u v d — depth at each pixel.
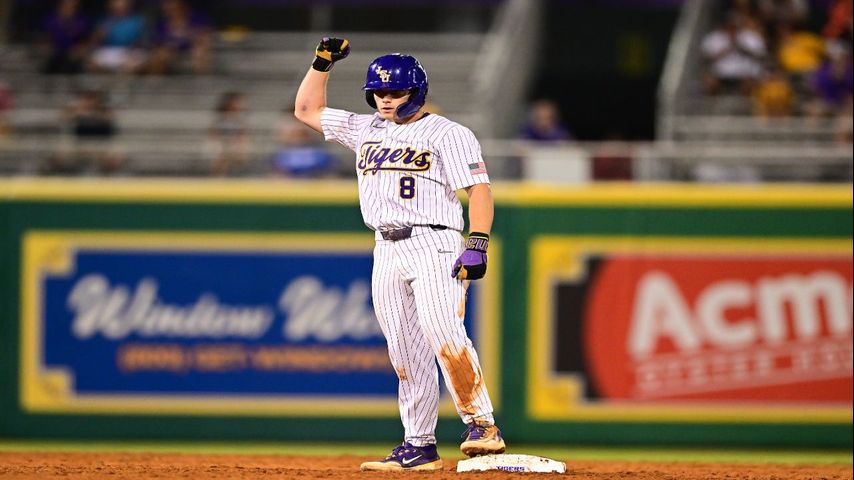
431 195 20.97
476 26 62.88
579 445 35.84
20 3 56.94
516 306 36.06
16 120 46.31
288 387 36.53
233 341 36.66
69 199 36.84
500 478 20.23
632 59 64.69
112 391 36.72
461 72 54.50
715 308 35.66
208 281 36.72
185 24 53.62
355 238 36.56
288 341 36.59
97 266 36.84
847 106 45.75
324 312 36.53
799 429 35.34
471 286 36.09
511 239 36.16
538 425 35.97
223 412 36.59
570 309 36.00
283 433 36.47
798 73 50.31
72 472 21.22
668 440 35.62
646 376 35.72
